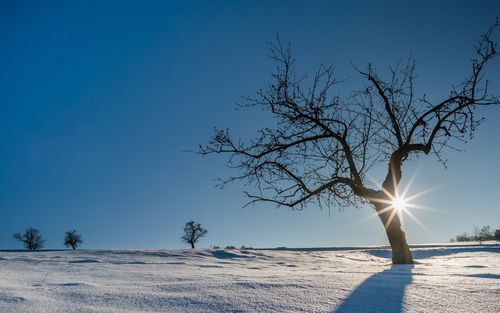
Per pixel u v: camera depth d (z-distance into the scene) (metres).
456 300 2.68
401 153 10.06
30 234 55.41
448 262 10.38
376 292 2.90
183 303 2.59
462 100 10.01
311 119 10.28
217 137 10.15
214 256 12.23
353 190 10.09
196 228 51.72
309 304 2.56
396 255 9.43
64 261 8.61
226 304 2.56
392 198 9.74
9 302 2.59
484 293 2.88
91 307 2.50
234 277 3.89
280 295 2.80
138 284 3.44
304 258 13.94
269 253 14.87
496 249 27.06
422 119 10.18
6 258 9.34
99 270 5.94
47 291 3.02
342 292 2.90
